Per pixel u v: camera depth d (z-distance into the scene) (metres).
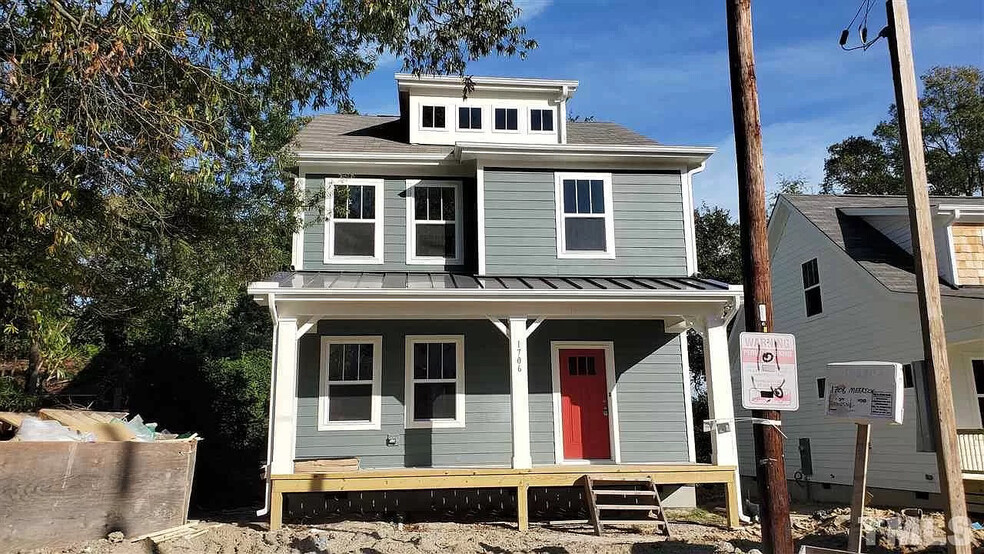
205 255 12.79
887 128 34.47
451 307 10.80
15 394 11.45
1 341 9.01
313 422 11.95
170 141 8.12
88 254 10.54
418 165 13.41
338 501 11.95
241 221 12.86
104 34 7.33
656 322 13.05
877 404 6.11
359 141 14.75
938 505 12.81
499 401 12.44
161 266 13.30
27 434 8.45
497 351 12.63
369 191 13.42
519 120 14.93
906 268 14.75
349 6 10.09
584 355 12.88
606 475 10.50
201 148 8.49
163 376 15.67
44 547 8.05
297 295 10.22
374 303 10.54
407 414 12.18
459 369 12.46
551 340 12.77
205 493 15.51
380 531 9.65
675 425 12.68
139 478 9.02
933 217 13.70
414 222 13.35
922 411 6.32
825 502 16.23
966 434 11.98
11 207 8.01
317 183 13.34
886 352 14.16
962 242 13.63
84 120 7.81
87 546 8.14
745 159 6.57
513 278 12.36
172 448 9.50
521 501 10.27
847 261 15.51
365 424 12.05
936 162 32.47
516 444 10.48
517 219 13.02
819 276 16.69
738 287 11.08
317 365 12.14
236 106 10.57
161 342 16.19
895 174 34.38
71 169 8.51
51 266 8.93
